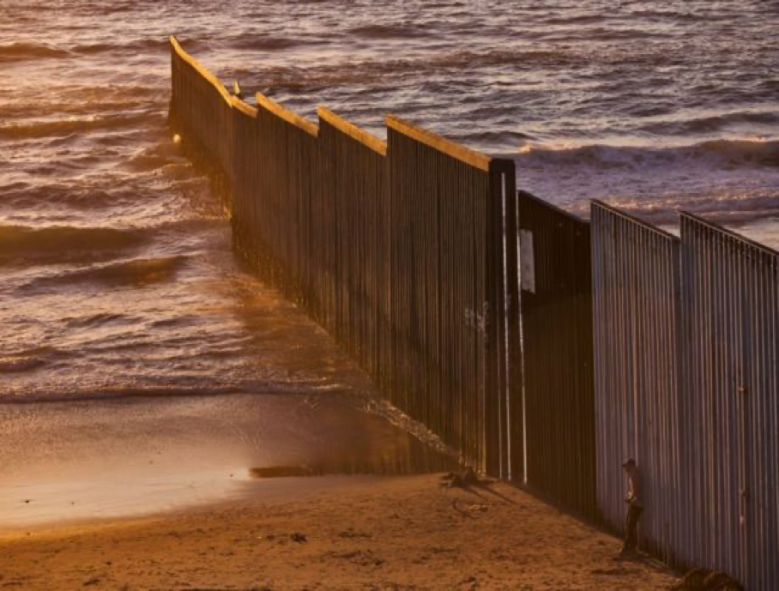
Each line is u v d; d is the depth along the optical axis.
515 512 27.67
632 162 75.12
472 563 24.16
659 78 103.50
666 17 137.12
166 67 117.00
